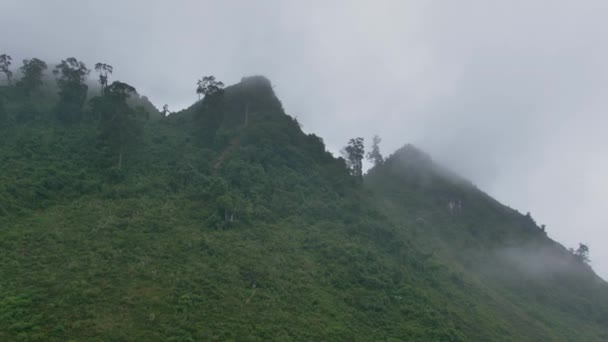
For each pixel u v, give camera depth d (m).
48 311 32.19
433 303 50.59
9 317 30.77
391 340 40.25
